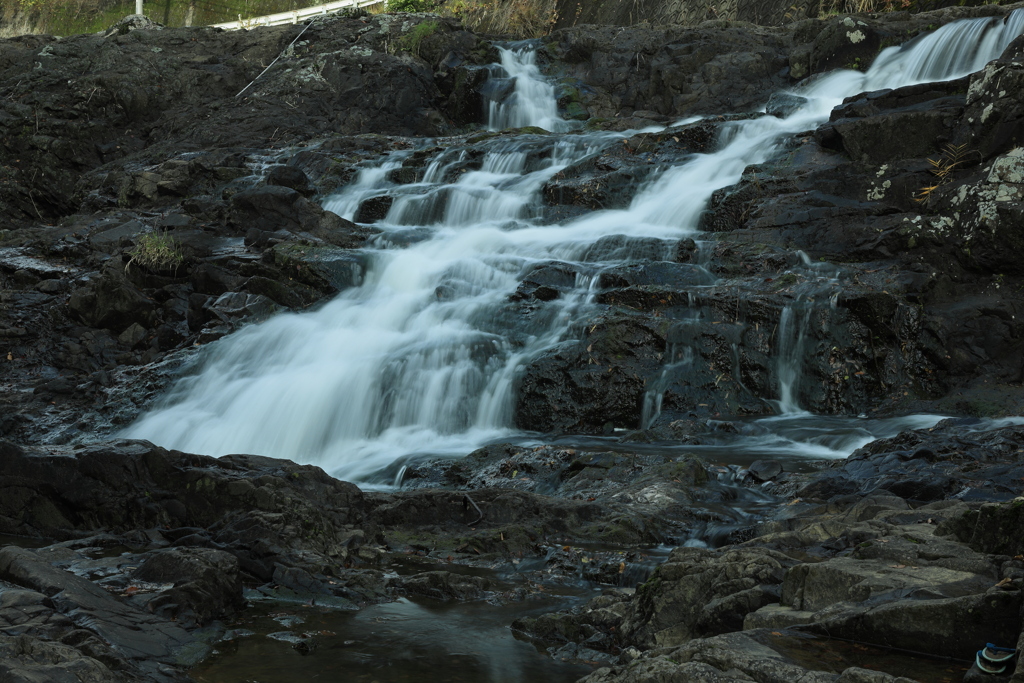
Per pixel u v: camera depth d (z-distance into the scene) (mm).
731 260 11242
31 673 3428
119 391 11266
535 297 11031
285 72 22156
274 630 4656
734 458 7730
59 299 13492
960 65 15055
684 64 19281
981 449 7004
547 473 7719
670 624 4234
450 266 12500
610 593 4930
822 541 4820
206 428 10156
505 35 24141
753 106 18219
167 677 3963
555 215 14242
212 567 5066
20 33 35344
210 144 20656
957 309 9906
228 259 13062
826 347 9664
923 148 11992
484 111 21188
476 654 4348
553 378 9633
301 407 10078
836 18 17438
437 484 7973
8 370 12867
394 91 21625
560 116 20359
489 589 5332
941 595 3588
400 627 4719
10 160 21922
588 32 21062
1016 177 10156
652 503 6473
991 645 3213
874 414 9258
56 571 4824
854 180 12016
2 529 6656
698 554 4703
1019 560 3752
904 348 9727
